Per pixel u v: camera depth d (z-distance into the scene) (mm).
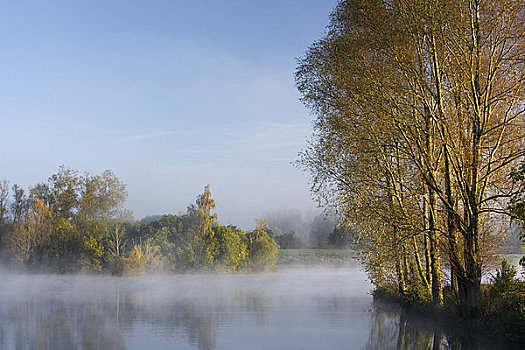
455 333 17828
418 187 20719
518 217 15367
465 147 17812
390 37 18562
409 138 19234
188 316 22469
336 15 20500
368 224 21281
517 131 17875
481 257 18141
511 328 15406
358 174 20750
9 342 16516
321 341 16484
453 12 17469
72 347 15680
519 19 17516
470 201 17656
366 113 19531
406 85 18922
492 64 18000
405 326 19578
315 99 21062
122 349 15305
